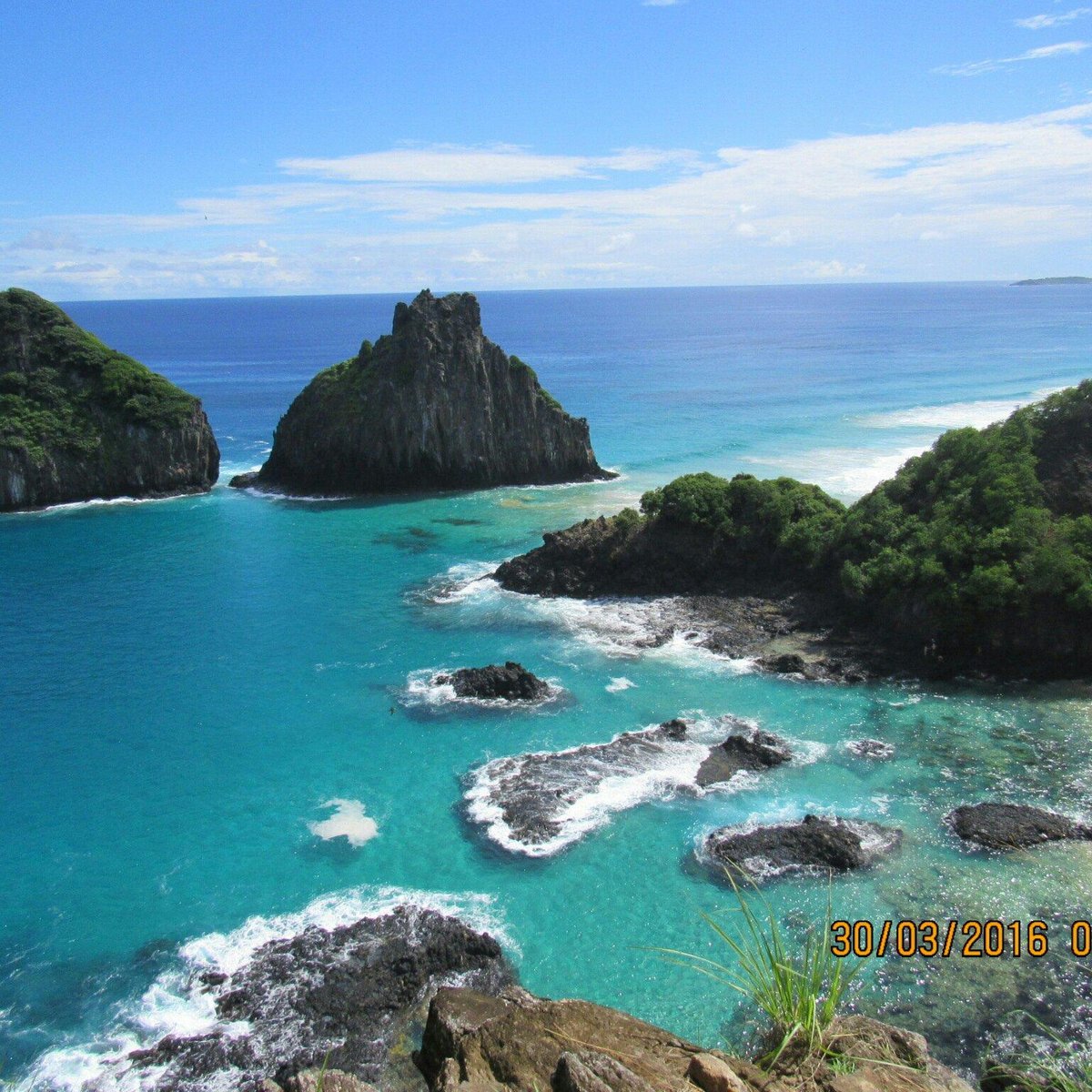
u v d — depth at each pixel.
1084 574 54.84
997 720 50.66
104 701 56.75
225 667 61.56
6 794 46.66
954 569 58.88
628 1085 12.70
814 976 14.44
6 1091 29.34
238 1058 30.36
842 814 42.31
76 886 39.44
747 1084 13.01
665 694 55.56
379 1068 29.86
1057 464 63.00
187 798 45.91
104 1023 32.12
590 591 73.31
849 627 62.72
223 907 37.81
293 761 49.12
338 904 37.72
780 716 52.12
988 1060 28.66
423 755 49.31
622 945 34.84
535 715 53.38
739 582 71.38
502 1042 14.89
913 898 36.34
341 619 70.19
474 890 38.28
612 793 44.59
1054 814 41.31
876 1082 13.30
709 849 39.88
